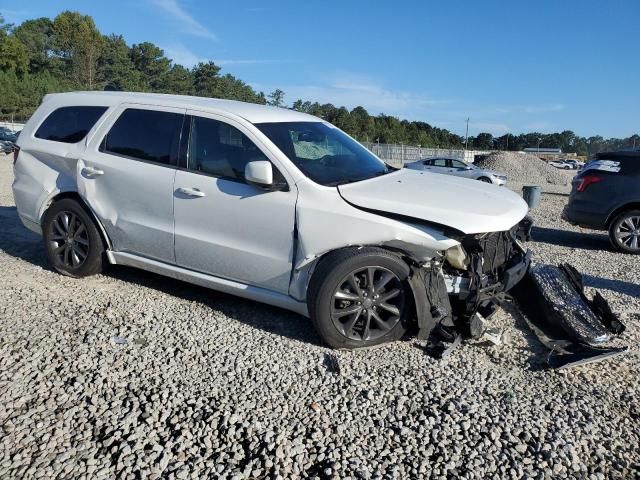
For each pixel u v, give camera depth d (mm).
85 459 2611
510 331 4250
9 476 2479
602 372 3648
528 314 4285
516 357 3828
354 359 3719
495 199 4172
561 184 33750
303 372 3518
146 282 5211
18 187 5477
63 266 5230
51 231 5238
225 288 4395
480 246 3848
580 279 4543
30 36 90875
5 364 3449
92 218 5008
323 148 4578
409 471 2611
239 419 2971
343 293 3785
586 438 2912
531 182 33219
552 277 4266
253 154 4211
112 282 5168
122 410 3010
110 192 4828
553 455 2746
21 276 5234
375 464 2648
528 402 3240
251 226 4121
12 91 72812
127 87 88938
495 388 3393
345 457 2691
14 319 4148
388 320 3914
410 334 4129
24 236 7043
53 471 2521
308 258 3869
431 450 2770
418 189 4141
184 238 4445
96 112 5105
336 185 4008
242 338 3996
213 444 2760
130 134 4828
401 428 2936
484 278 3930
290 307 4102
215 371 3482
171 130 4617
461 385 3406
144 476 2508
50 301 4570
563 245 8734
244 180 4191
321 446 2770
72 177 5113
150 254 4742
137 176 4652
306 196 3939
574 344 3879
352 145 5051
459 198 4027
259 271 4148
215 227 4289
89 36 91438
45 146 5293
